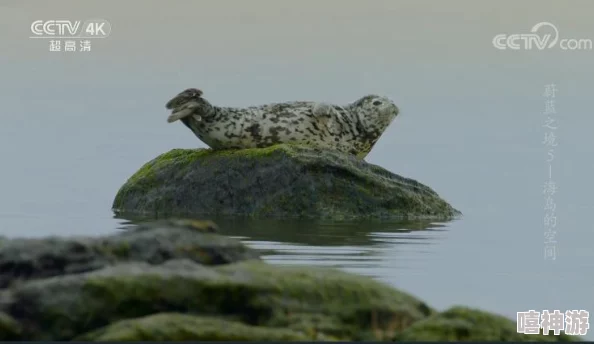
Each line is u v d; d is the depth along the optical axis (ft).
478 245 143.02
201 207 175.52
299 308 70.28
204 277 69.72
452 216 178.09
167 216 171.42
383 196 172.96
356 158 178.19
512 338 70.49
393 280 112.88
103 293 67.56
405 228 158.51
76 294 67.31
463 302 102.94
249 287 69.87
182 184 178.40
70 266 73.51
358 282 73.05
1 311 66.18
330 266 119.03
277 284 71.10
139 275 68.74
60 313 66.54
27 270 72.90
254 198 172.14
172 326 65.21
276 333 66.80
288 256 124.98
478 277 118.01
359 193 171.83
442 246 140.15
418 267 122.31
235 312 69.56
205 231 81.71
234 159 176.14
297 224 159.33
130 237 77.51
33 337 65.72
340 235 146.82
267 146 184.75
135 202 182.91
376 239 144.36
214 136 183.52
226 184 174.70
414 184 180.14
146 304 68.13
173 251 77.56
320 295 71.05
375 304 71.51
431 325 70.13
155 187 181.57
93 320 67.00
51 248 74.54
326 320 69.82
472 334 69.92
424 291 108.06
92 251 74.95
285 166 171.73
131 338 63.93
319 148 176.76
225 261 78.69
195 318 66.44
